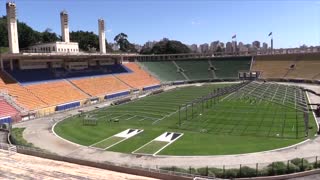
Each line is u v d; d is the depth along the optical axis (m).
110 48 178.88
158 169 26.20
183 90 91.00
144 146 37.41
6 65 72.88
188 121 49.62
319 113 50.25
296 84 92.44
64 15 91.50
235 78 110.88
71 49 94.00
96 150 36.62
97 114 58.75
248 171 26.91
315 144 35.53
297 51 120.31
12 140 39.28
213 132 42.56
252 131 42.25
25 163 25.92
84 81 84.00
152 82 104.75
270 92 75.62
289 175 26.70
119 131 44.88
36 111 60.12
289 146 35.25
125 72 103.69
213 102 64.94
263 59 117.50
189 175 23.97
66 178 22.19
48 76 78.44
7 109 56.81
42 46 94.12
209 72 116.56
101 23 101.31
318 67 100.81
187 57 130.25
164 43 175.00
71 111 63.91
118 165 25.00
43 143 39.94
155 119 52.16
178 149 35.78
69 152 36.03
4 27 117.25
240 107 59.00
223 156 32.91
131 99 77.25
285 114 51.75
